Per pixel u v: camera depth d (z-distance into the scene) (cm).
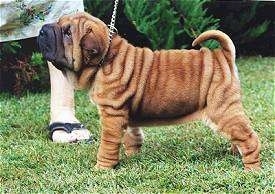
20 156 195
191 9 302
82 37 172
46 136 219
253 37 347
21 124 232
